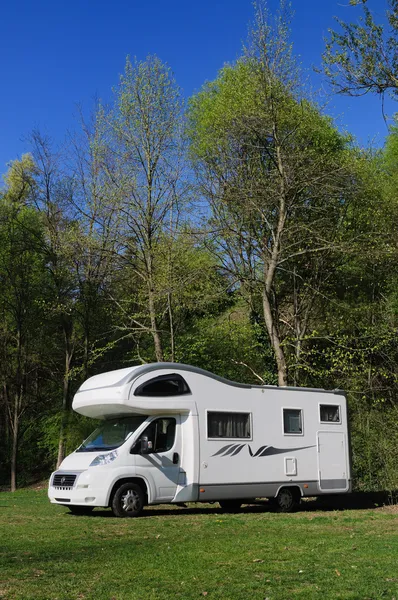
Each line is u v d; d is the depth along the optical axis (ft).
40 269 102.27
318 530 37.40
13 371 107.14
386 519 44.91
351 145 83.56
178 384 47.37
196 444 47.01
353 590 21.42
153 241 78.18
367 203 77.71
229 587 21.67
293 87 71.77
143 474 44.70
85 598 20.07
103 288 93.45
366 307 79.20
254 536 33.63
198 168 79.51
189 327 88.48
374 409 73.51
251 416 50.34
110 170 79.46
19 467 107.96
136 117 78.74
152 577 22.99
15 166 103.86
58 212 96.94
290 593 20.97
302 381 79.56
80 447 47.80
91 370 103.45
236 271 76.48
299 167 70.03
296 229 73.46
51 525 37.81
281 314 86.22
